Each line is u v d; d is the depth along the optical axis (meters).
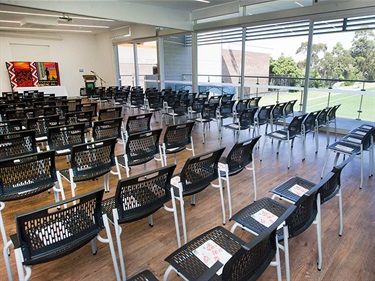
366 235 2.28
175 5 7.22
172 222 2.52
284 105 5.02
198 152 4.51
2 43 11.13
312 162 4.00
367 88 5.33
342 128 5.61
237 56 8.09
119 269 1.94
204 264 1.39
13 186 2.10
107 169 2.66
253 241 1.02
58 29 11.47
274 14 6.25
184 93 7.20
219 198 2.95
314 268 1.92
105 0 6.06
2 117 5.27
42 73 12.15
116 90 8.81
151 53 12.23
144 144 2.96
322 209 2.69
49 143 3.17
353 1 4.96
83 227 1.53
